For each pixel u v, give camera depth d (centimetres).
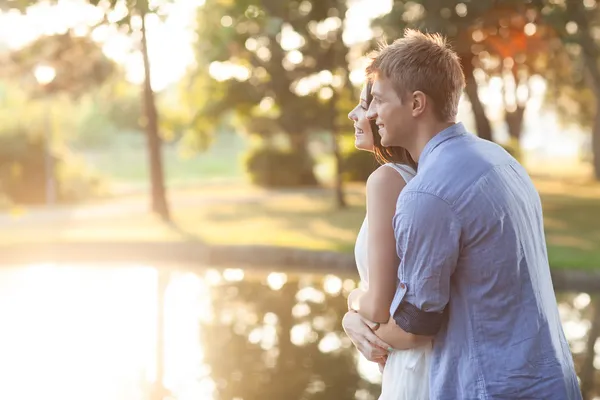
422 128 179
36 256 1169
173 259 1149
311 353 610
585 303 802
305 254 1080
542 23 1334
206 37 1409
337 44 1842
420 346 183
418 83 175
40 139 2267
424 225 167
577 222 1505
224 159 4266
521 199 172
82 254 1180
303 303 808
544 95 3372
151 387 531
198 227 1485
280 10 1148
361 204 1986
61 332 689
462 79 181
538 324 168
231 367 573
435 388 172
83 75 2019
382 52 181
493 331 167
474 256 167
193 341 652
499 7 1305
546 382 166
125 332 688
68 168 2325
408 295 171
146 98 1684
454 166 169
